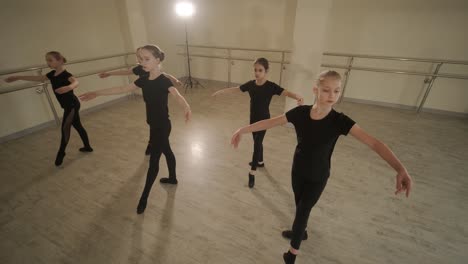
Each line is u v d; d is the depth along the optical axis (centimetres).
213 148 292
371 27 399
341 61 441
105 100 440
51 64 221
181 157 273
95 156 275
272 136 325
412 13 366
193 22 560
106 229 178
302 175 128
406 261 154
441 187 223
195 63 607
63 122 241
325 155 122
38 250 162
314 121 115
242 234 174
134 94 492
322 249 163
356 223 184
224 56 555
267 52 507
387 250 162
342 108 427
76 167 254
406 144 300
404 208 198
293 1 441
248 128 136
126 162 264
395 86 418
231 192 217
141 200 191
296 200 142
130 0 418
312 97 317
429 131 336
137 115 398
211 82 603
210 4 523
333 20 421
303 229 130
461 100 379
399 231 176
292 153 283
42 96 346
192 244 166
